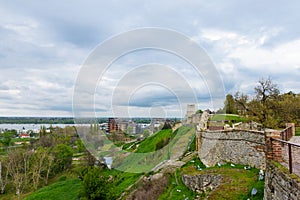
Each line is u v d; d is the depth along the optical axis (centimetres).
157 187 1936
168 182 1956
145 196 1895
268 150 955
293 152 1237
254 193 1137
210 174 1572
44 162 4594
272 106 3588
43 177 4600
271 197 873
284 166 837
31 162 4722
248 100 4234
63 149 4866
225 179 1417
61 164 4831
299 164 880
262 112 3491
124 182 2364
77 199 3053
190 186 1705
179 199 1625
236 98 4278
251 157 1577
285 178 735
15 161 4628
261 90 3712
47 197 3294
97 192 2311
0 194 4106
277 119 3462
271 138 952
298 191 638
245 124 2841
